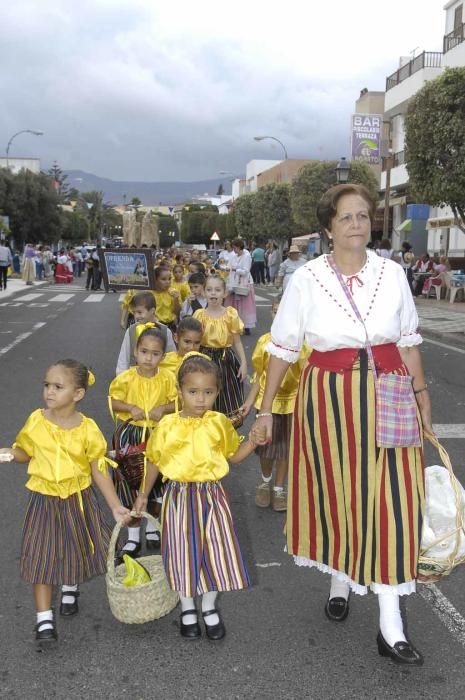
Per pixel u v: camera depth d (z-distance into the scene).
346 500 2.98
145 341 4.15
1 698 2.83
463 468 5.70
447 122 14.02
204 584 3.14
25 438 3.21
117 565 3.73
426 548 3.00
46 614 3.22
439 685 2.93
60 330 14.20
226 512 3.24
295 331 3.06
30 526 3.22
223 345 5.69
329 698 2.84
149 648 3.20
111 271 8.47
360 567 2.97
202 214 97.81
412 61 31.50
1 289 25.88
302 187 33.19
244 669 3.04
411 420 2.88
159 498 4.13
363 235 2.96
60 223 52.50
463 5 28.19
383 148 31.66
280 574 3.94
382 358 2.94
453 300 20.38
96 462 3.29
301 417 3.07
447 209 27.86
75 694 2.87
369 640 3.27
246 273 13.47
